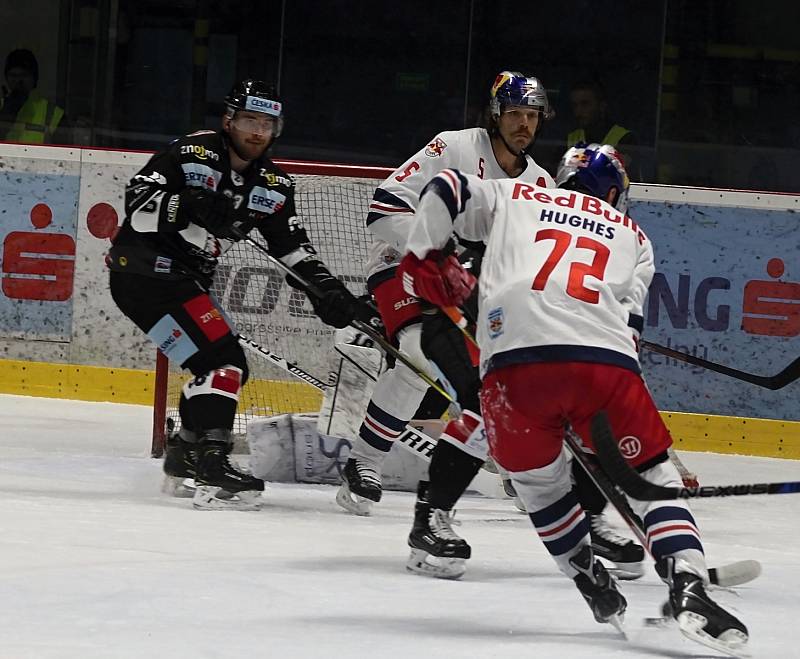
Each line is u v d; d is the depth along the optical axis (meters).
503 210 8.58
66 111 22.30
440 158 12.95
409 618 8.56
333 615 8.50
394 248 13.35
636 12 21.38
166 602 8.49
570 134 21.69
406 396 13.55
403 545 11.77
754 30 21.27
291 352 18.38
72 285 21.75
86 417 19.95
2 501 12.71
